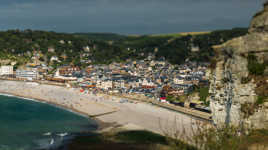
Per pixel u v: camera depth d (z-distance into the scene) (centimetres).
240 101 7150
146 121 13962
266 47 7019
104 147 9669
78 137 11056
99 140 10544
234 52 7519
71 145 10031
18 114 15375
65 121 14000
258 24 7200
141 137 10850
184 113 16000
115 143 10125
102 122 13875
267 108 6731
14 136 11225
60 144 10200
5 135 11325
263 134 5969
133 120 14188
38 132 11869
